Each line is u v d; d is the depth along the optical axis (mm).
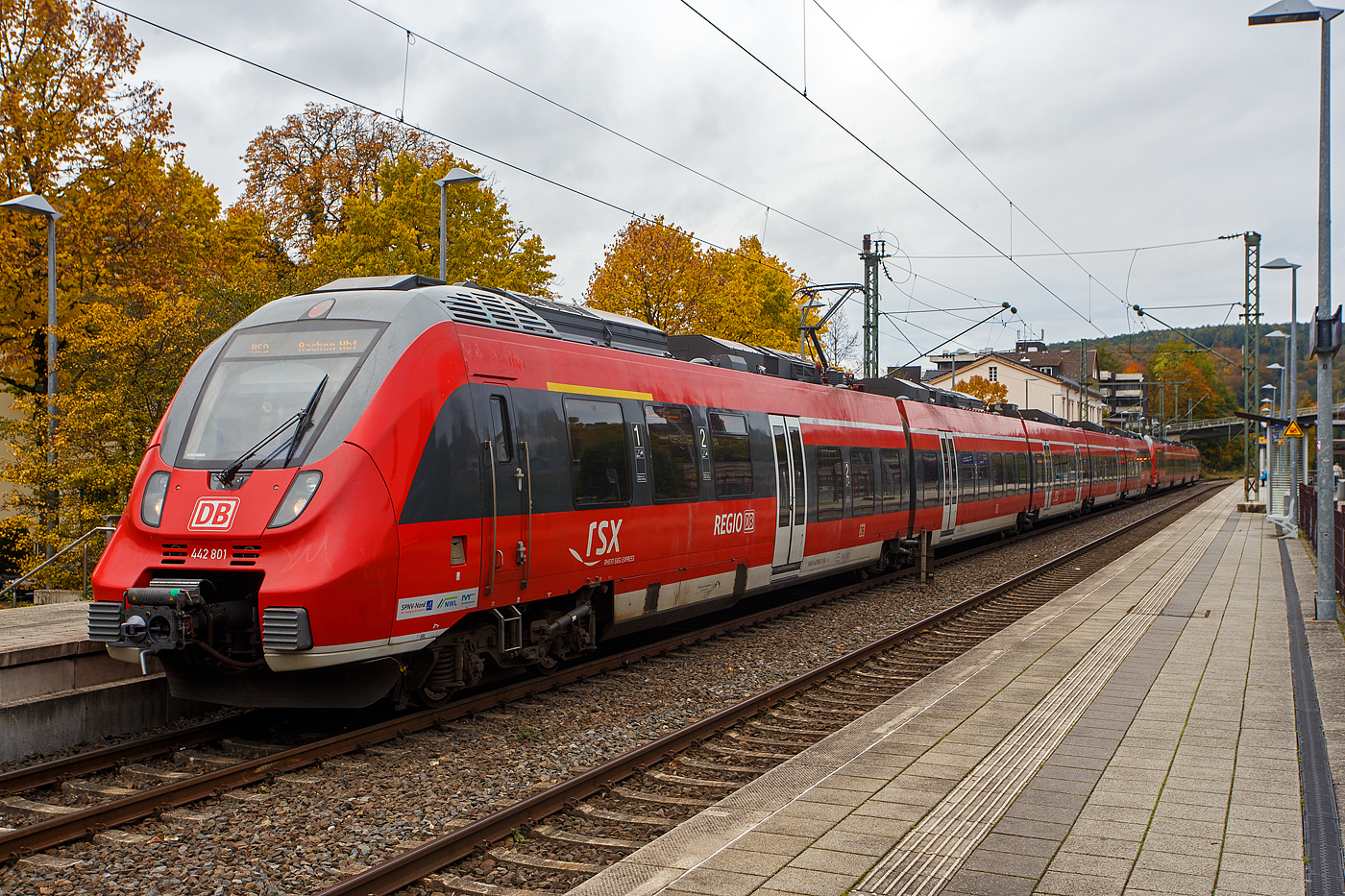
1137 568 19578
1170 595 15289
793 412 14492
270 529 7113
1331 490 12664
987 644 11219
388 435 7535
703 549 11719
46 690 7695
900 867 4883
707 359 13633
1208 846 5137
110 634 7402
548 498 9055
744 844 5215
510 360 8867
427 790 6559
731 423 12609
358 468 7340
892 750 7008
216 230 29703
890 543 18797
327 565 7039
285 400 7770
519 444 8742
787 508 13828
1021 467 27406
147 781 6715
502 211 27812
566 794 6242
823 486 15133
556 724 8367
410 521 7535
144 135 23047
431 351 8047
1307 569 19000
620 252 30016
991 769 6531
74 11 21500
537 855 5477
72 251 21203
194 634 7090
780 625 13516
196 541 7297
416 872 5062
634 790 6672
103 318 17484
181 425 7953
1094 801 5879
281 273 31438
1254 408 45188
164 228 23078
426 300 8352
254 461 7496
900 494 18547
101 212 21062
